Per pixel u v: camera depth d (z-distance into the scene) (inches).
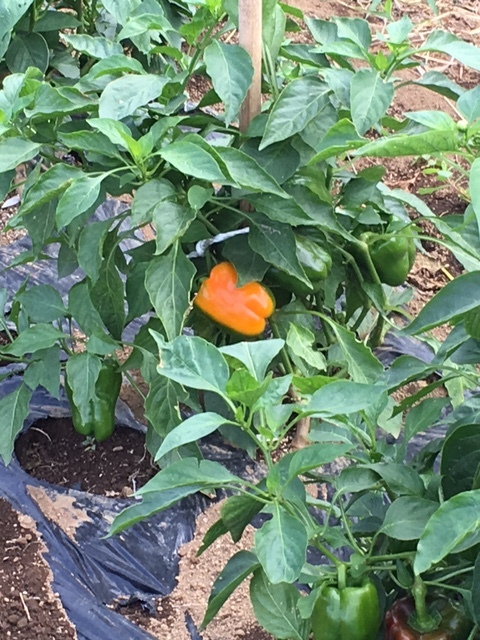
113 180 43.8
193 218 39.5
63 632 43.9
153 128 40.3
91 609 45.0
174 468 31.9
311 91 41.8
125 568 48.2
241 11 41.7
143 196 39.5
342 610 33.3
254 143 43.8
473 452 34.4
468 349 37.8
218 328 47.9
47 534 48.6
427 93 89.3
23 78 42.3
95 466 53.6
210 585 48.0
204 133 43.9
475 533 30.4
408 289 59.3
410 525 33.5
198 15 41.7
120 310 46.1
